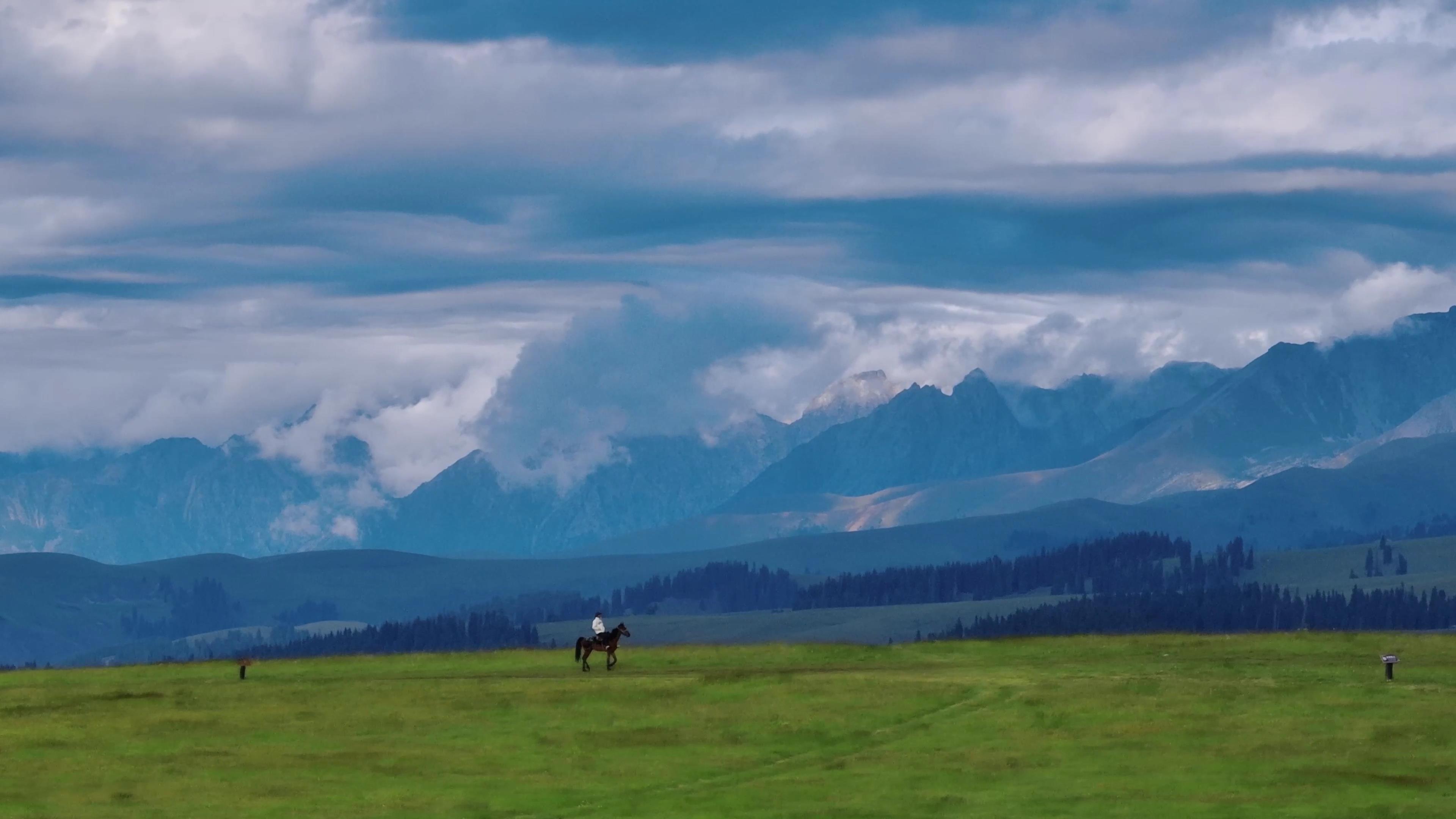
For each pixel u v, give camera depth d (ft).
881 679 282.15
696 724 248.32
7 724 254.06
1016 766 217.15
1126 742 229.45
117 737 242.37
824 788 206.59
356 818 191.83
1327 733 230.27
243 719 255.91
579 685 281.95
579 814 193.88
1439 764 210.18
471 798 202.80
